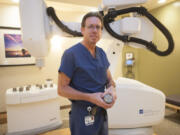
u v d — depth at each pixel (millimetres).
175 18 2980
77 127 828
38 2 915
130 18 1110
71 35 1114
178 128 2186
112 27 1152
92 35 773
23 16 908
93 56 832
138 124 1279
